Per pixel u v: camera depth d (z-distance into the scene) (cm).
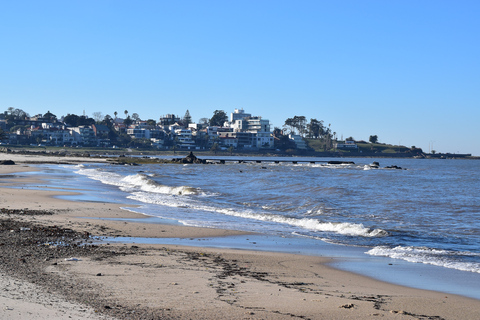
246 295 1225
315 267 1661
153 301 1121
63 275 1323
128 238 2127
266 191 5038
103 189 4859
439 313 1145
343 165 16688
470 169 15288
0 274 1274
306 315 1077
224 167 12812
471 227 2758
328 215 3250
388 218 3136
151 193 4588
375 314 1109
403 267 1686
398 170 13725
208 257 1739
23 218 2534
